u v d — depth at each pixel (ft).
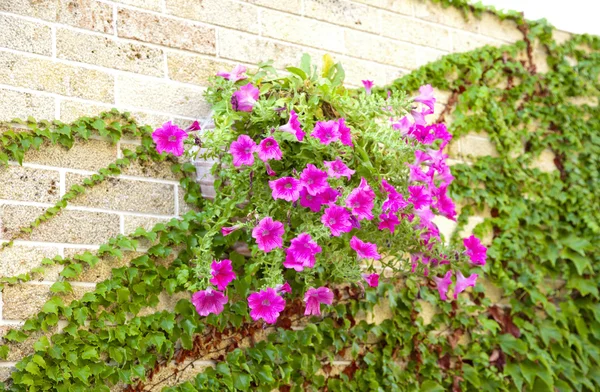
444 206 7.27
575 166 10.14
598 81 10.64
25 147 6.41
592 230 9.87
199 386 6.88
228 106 6.88
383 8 9.02
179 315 6.99
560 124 10.23
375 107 7.16
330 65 7.67
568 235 9.85
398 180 7.07
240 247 7.26
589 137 10.40
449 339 8.68
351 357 8.06
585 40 10.62
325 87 7.05
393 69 8.92
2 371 6.06
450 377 8.55
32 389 6.02
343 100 7.07
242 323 7.32
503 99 9.88
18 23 6.60
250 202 6.84
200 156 6.91
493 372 8.75
